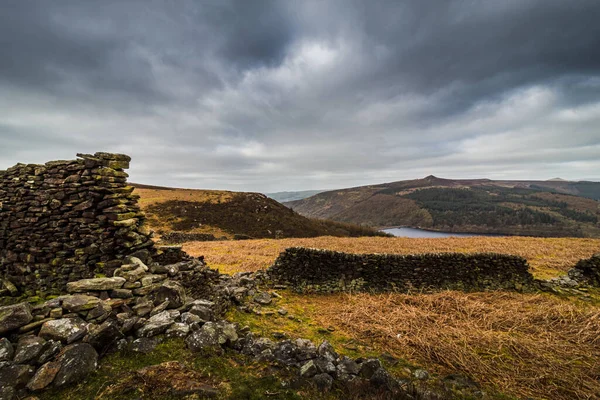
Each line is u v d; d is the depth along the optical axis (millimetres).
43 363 4492
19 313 4953
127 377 4598
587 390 6082
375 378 5508
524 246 27203
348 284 13281
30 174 10086
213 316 7387
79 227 9195
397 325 8914
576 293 13000
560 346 7832
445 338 8031
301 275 13453
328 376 5434
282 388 5008
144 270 8180
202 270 10594
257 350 6168
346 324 9211
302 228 87500
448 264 13961
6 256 10250
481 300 11820
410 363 6930
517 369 6742
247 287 12172
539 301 11859
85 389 4289
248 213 88500
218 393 4578
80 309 5645
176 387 4480
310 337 8172
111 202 9039
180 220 76812
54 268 9453
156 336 5758
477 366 6801
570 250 24625
